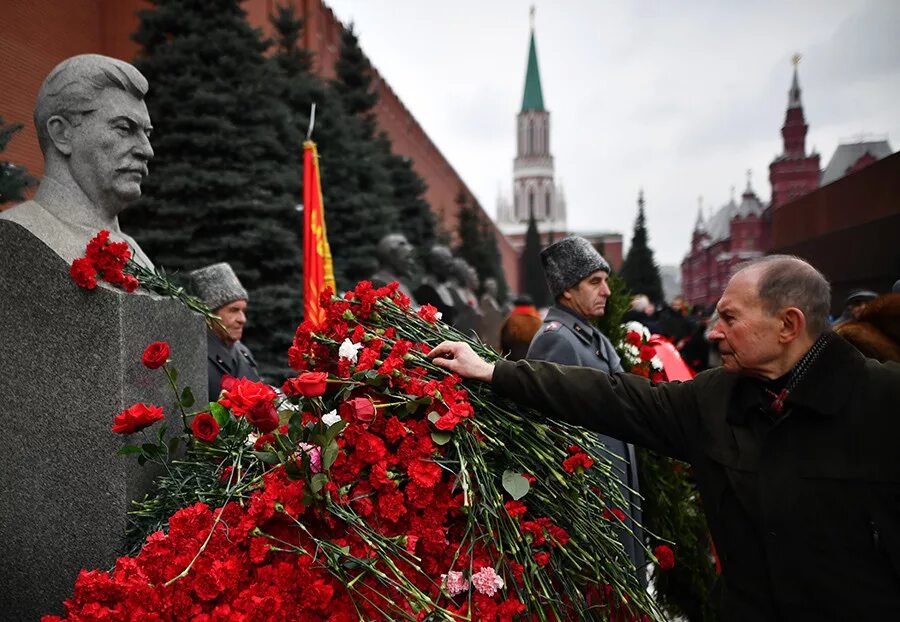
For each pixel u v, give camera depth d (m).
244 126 7.21
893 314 2.13
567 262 2.62
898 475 1.18
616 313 3.14
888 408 1.21
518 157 88.38
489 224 39.44
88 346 1.72
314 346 1.70
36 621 1.76
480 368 1.67
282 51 11.49
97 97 2.04
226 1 7.23
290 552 1.38
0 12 6.45
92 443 1.73
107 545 1.73
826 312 1.30
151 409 1.58
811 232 10.90
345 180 10.39
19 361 1.76
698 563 2.81
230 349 3.28
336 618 1.34
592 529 1.57
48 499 1.76
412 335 1.81
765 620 1.28
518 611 1.39
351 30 14.59
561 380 1.59
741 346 1.32
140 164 2.14
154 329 1.91
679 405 1.51
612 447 2.29
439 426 1.45
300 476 1.39
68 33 7.49
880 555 1.18
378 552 1.36
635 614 1.57
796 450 1.26
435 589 1.42
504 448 1.61
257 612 1.27
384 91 21.78
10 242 1.75
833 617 1.19
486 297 14.65
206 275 3.18
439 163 30.78
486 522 1.43
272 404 1.44
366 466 1.53
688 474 2.98
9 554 1.78
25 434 1.77
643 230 27.23
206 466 1.79
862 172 8.80
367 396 1.58
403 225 16.55
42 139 2.08
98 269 1.75
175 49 6.80
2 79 6.48
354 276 10.25
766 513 1.26
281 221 7.41
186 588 1.33
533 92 88.06
